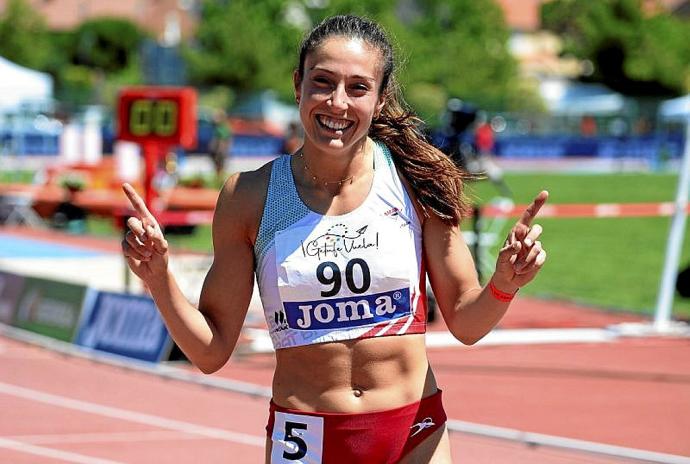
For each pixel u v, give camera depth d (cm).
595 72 11188
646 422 1357
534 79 12138
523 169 7756
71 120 7631
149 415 1394
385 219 609
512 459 1191
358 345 602
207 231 3706
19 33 10994
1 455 1205
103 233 3759
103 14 13225
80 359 1755
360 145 611
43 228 3806
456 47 11812
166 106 1880
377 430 600
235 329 634
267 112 10938
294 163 621
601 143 8606
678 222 1942
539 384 1566
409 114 630
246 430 1321
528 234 579
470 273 625
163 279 601
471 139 5847
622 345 1855
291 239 608
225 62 10769
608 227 4125
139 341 1716
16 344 1873
